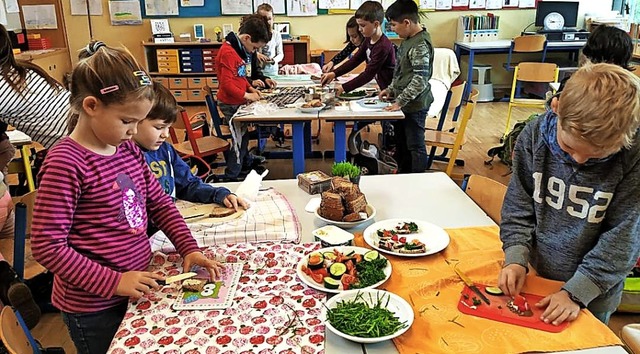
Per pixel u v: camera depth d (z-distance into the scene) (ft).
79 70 3.55
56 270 3.57
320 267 4.18
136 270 4.12
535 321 3.57
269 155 15.10
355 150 11.59
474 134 17.57
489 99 22.97
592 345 3.33
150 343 3.40
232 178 12.13
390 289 4.01
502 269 4.08
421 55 10.87
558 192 3.96
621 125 3.13
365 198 5.67
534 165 4.09
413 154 11.96
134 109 3.59
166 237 4.77
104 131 3.63
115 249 3.93
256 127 15.66
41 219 3.53
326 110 10.52
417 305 3.78
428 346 3.34
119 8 22.49
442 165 14.39
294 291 3.96
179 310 3.74
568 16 22.47
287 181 6.46
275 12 22.58
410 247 4.56
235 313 3.70
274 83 13.58
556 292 3.85
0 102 6.15
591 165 3.69
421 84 10.93
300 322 3.59
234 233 4.85
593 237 3.88
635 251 3.66
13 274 5.74
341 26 22.90
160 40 22.33
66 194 3.57
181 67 22.27
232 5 22.58
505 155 14.32
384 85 12.53
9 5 20.59
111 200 3.84
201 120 14.15
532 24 23.25
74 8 22.29
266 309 3.74
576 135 3.27
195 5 22.58
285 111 10.53
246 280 4.12
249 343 3.39
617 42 7.16
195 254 4.29
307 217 5.36
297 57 22.53
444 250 4.60
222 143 12.44
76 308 3.90
